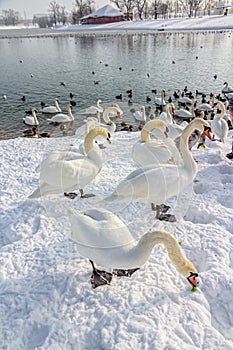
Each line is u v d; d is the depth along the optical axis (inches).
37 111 796.6
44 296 179.2
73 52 1941.4
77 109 820.6
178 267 171.5
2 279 192.2
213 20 3838.6
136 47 2049.7
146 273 191.5
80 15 5196.9
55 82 1142.3
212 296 179.9
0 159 375.9
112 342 151.5
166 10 5024.6
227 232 226.8
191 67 1296.8
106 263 171.6
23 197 289.3
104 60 1590.8
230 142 425.4
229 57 1501.0
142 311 166.1
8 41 2795.3
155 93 938.7
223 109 427.8
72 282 187.3
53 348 151.7
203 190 300.8
